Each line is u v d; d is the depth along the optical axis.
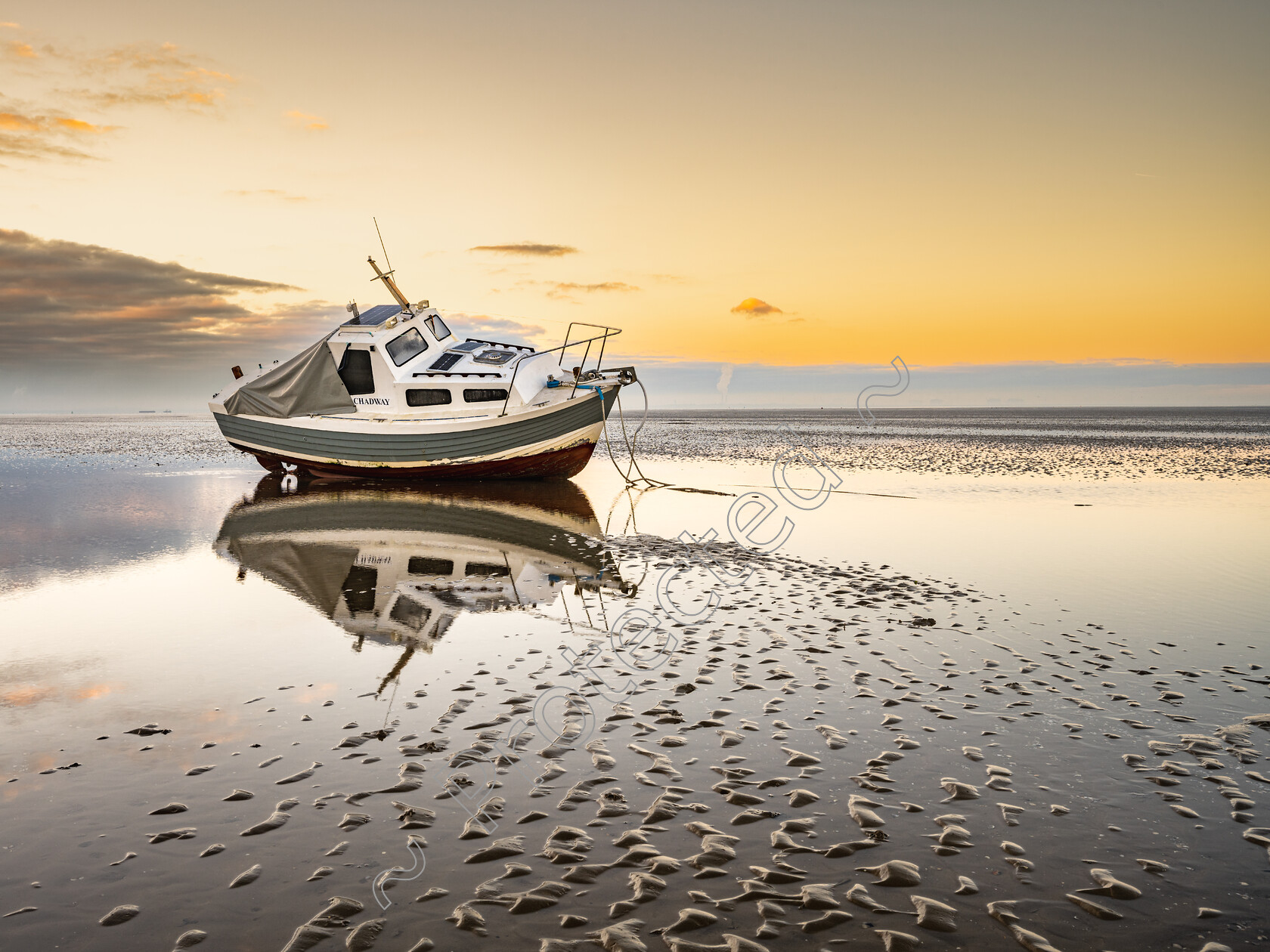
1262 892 3.30
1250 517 14.58
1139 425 64.81
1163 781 4.33
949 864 3.48
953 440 40.12
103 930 3.01
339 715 5.22
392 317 19.30
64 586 9.11
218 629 7.36
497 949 2.88
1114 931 3.04
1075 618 7.79
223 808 3.96
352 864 3.45
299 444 19.23
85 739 4.83
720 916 3.09
